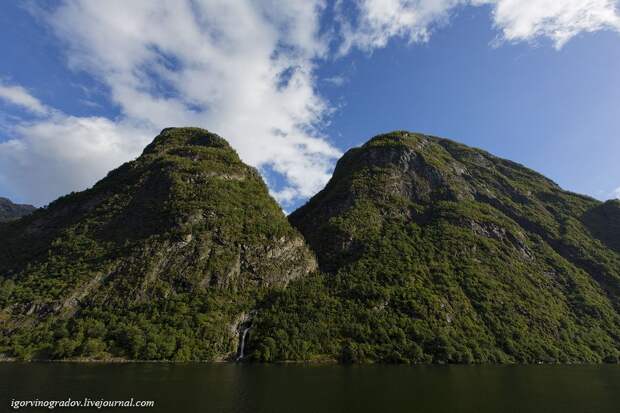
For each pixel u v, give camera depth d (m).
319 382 93.00
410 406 69.38
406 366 137.00
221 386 83.56
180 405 65.62
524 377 108.62
